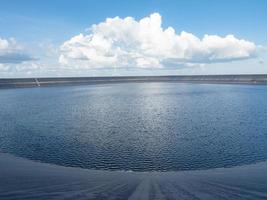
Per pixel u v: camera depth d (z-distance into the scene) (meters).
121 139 56.00
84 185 23.64
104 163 40.88
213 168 37.28
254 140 53.47
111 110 105.94
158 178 28.47
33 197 19.61
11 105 128.12
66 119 84.25
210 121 76.69
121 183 25.03
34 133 63.19
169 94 189.12
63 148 49.62
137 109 108.06
